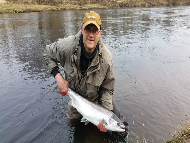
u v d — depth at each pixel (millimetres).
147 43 4422
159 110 1818
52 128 1615
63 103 1988
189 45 4238
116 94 2117
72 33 5363
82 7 13875
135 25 6965
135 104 1924
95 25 1232
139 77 2561
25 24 7102
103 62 1408
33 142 1452
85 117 1429
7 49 3877
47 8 12727
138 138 1465
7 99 2035
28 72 2727
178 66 2965
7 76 2580
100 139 1483
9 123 1670
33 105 1938
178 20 8133
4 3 12617
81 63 1455
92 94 1561
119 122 1349
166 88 2248
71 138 1498
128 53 3645
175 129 1550
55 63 1562
